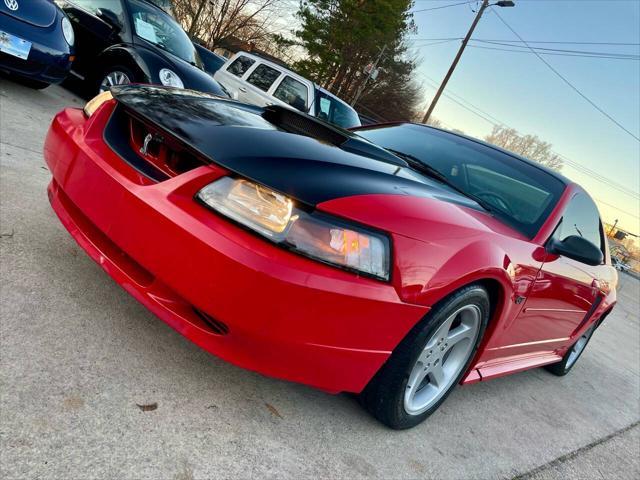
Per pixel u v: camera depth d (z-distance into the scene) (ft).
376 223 5.09
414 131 10.46
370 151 6.97
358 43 104.27
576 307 10.09
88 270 7.19
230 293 4.63
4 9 13.25
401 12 108.27
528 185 8.93
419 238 5.40
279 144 5.64
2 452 4.00
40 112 14.79
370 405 6.44
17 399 4.56
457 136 10.34
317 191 4.98
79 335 5.77
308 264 4.74
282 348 4.89
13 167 9.83
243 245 4.66
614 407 12.90
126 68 17.67
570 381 13.53
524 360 9.87
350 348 5.18
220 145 5.29
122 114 6.28
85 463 4.22
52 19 14.65
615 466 9.22
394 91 136.77
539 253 7.57
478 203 7.74
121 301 6.77
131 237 5.20
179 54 20.39
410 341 5.81
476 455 7.32
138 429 4.83
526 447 8.36
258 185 4.88
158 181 5.45
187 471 4.60
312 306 4.73
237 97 26.89
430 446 6.97
